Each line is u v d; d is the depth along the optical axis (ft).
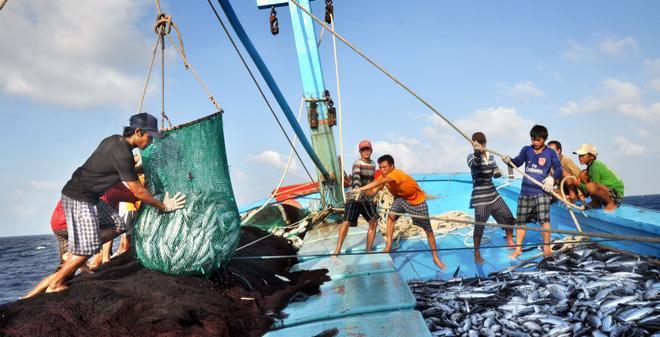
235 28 18.53
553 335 14.21
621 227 22.70
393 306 14.49
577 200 29.22
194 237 14.74
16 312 12.08
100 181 14.34
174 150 15.29
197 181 15.49
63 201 14.40
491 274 21.83
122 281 14.16
